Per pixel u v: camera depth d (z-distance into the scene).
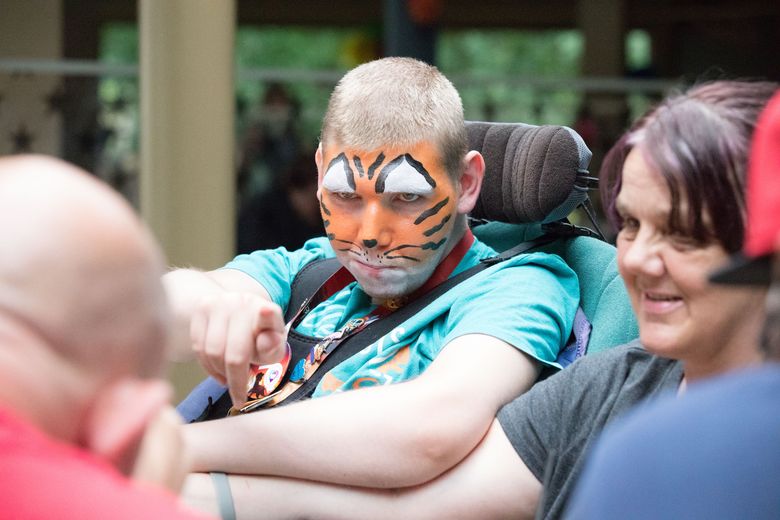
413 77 3.23
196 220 4.29
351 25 12.74
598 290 3.33
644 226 2.30
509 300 3.13
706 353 2.30
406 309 3.27
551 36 16.45
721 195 2.21
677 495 1.41
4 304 1.50
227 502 2.83
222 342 2.81
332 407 2.86
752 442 1.41
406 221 3.19
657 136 2.27
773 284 1.56
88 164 9.38
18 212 1.53
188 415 3.37
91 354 1.53
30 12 10.05
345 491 2.86
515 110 10.22
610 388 2.68
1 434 1.47
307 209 9.08
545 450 2.76
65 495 1.46
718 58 12.84
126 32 14.92
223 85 4.29
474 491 2.80
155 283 1.59
